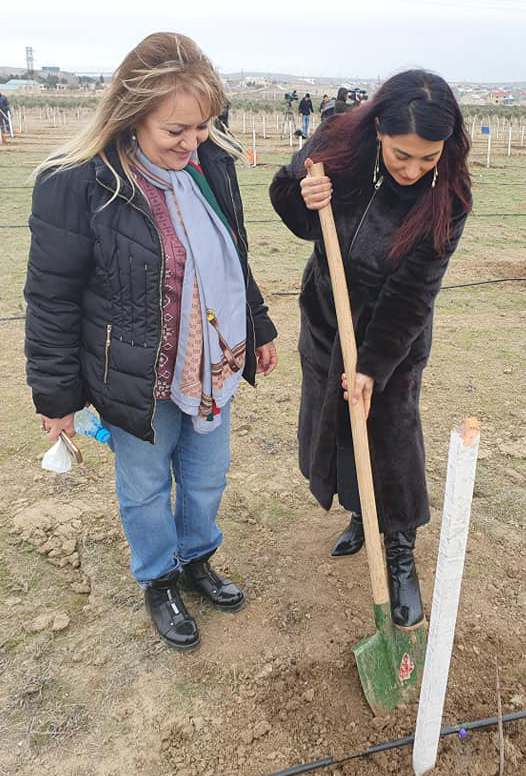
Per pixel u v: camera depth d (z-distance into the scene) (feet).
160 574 8.41
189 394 7.29
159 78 5.90
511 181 46.80
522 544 10.34
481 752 7.26
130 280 6.58
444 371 16.06
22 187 40.65
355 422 7.35
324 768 7.13
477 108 132.16
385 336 7.36
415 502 8.43
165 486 7.99
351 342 7.37
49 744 7.36
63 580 9.55
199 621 8.89
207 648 8.49
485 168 53.83
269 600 9.25
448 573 5.57
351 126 7.25
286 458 12.58
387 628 7.49
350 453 8.41
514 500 11.37
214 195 7.20
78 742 7.39
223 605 8.99
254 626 8.83
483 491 11.59
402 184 7.18
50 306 6.69
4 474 11.88
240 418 13.94
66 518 10.69
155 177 6.61
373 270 7.59
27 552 10.02
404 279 7.39
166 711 7.70
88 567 9.75
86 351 7.09
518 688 7.99
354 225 7.60
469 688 7.97
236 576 9.67
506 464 12.39
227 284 7.30
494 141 84.99
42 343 6.82
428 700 6.29
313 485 8.85
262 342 8.48
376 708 7.57
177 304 6.95
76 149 6.42
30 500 11.18
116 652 8.43
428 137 6.45
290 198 7.91
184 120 6.13
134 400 6.99
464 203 7.29
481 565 9.88
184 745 7.36
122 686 8.00
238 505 11.21
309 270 8.52
